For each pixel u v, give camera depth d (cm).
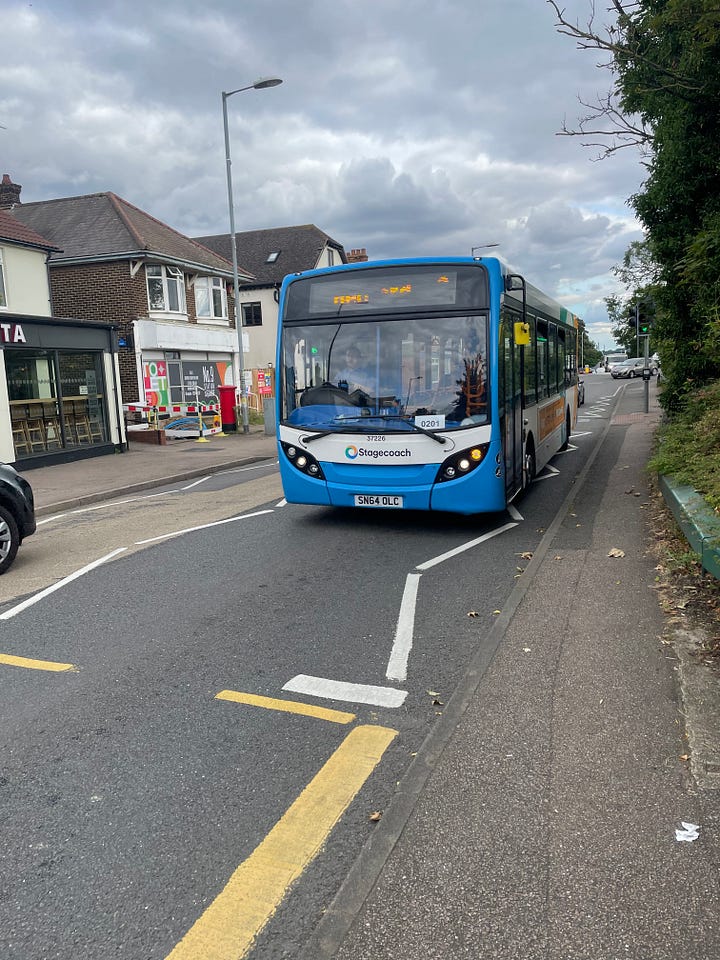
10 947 246
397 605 596
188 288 2838
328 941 242
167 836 303
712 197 1023
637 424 2178
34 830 310
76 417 1869
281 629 548
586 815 299
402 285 816
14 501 774
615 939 235
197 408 2394
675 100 908
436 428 801
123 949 244
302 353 855
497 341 792
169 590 664
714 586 555
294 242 4475
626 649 463
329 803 321
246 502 1143
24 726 405
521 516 931
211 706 421
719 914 243
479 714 392
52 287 2600
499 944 236
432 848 284
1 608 631
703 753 335
